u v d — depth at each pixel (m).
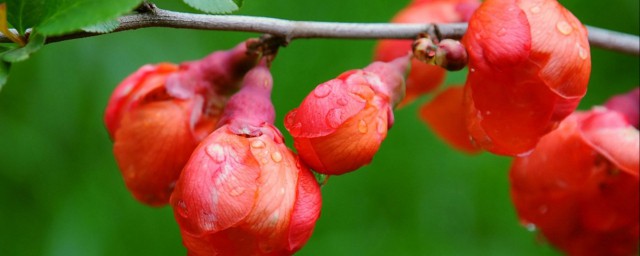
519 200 0.27
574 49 0.23
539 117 0.23
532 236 0.35
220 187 0.22
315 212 0.22
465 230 0.36
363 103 0.22
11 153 0.34
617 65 0.39
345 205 0.36
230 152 0.22
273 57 0.25
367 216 0.36
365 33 0.25
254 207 0.22
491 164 0.36
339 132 0.22
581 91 0.23
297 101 0.36
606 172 0.26
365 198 0.36
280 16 0.37
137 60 0.34
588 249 0.27
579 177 0.26
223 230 0.22
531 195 0.26
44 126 0.34
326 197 0.36
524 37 0.23
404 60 0.24
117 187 0.34
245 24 0.24
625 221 0.26
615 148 0.25
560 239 0.27
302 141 0.22
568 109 0.23
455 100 0.29
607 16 0.39
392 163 0.36
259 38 0.25
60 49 0.34
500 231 0.36
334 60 0.37
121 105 0.25
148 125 0.24
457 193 0.36
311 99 0.22
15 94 0.34
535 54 0.23
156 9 0.23
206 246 0.22
